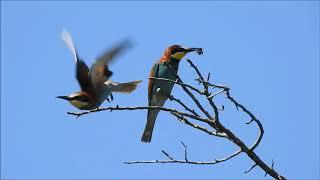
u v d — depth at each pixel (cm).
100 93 1047
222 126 980
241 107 958
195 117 983
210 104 959
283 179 1005
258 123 967
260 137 982
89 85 1032
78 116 937
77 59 1012
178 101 982
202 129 998
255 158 1000
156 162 1020
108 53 879
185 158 1012
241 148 992
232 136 988
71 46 964
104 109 943
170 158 1015
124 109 950
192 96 980
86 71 1022
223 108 969
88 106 1029
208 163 1010
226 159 1005
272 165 1007
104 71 1020
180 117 988
